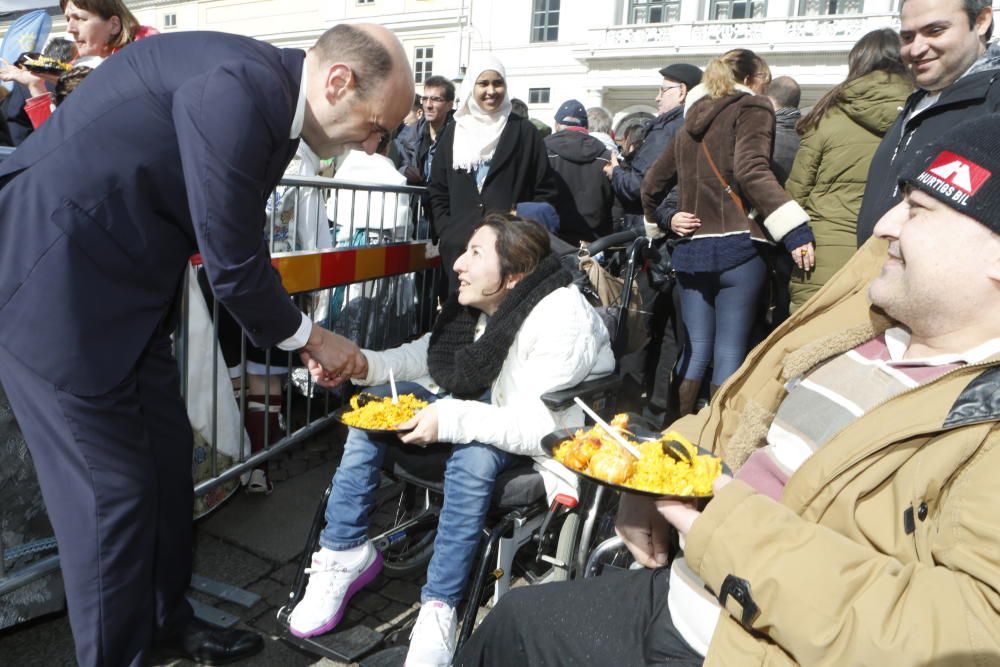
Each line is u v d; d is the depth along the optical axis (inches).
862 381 56.2
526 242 88.0
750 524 45.8
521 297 87.7
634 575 61.5
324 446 150.8
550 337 86.4
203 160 64.7
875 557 42.6
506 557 88.0
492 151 161.9
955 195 46.9
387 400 87.1
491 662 60.6
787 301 142.9
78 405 68.7
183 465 82.7
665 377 160.1
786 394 63.9
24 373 67.8
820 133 128.1
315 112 72.0
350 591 91.2
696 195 135.6
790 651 42.6
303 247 127.5
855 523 46.6
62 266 65.6
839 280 63.4
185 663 86.4
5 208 65.7
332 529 89.0
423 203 172.4
